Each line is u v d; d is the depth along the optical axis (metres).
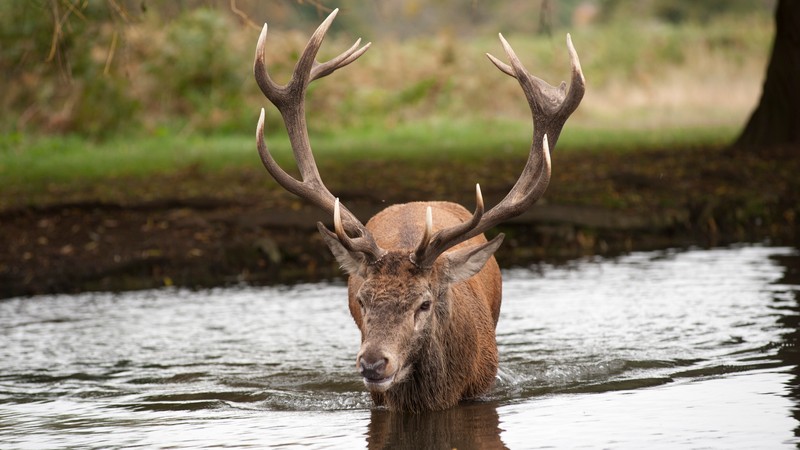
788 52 28.64
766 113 29.11
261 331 15.65
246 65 41.28
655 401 11.21
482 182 26.00
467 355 11.41
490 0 78.12
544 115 11.70
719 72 52.69
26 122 38.44
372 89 45.75
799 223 22.89
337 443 10.25
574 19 81.06
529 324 15.33
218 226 22.28
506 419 10.85
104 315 17.27
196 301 18.20
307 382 12.88
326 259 21.36
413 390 11.13
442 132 40.81
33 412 11.84
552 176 26.27
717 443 9.61
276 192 25.62
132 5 25.59
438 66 48.19
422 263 10.48
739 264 19.16
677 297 16.61
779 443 9.52
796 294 16.28
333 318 16.36
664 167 26.78
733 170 25.48
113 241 21.48
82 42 32.25
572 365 12.99
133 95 39.56
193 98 40.88
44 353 14.73
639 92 50.06
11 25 30.52
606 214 22.50
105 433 10.86
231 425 11.09
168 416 11.53
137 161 32.56
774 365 12.40
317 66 12.06
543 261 20.69
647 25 63.38
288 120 11.91
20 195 25.73
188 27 40.72
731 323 14.66
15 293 19.70
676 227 22.84
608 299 16.73
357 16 55.03
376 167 30.12
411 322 10.30
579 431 10.24
